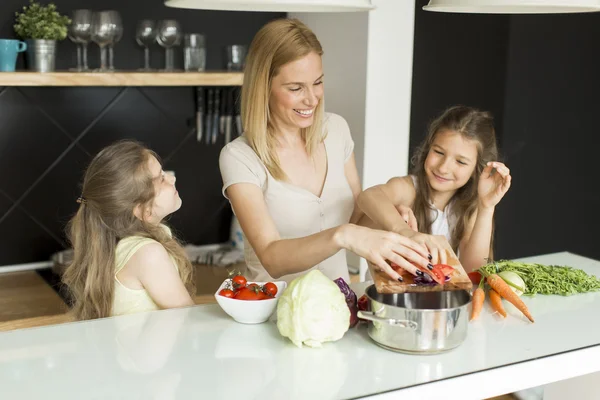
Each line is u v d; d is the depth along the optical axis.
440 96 3.41
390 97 2.91
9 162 2.93
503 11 1.57
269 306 1.48
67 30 2.86
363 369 1.29
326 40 3.04
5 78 2.62
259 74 1.85
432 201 2.18
